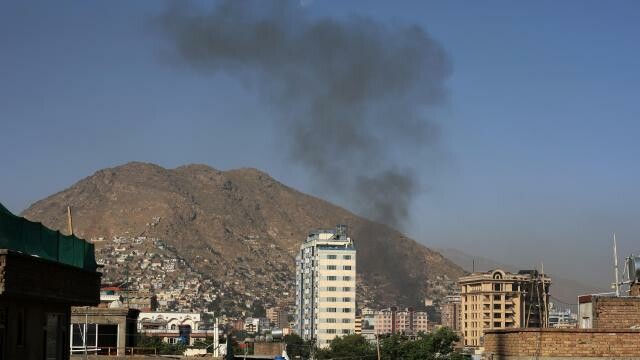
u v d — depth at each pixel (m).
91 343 62.00
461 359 135.25
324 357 176.12
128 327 63.81
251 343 88.38
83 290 39.00
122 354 62.09
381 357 146.62
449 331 147.12
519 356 26.41
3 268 30.41
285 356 68.69
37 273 33.34
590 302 30.39
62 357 39.94
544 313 43.06
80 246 39.97
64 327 40.31
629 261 33.97
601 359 26.14
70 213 45.69
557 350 26.20
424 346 144.12
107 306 74.44
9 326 33.62
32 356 36.00
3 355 33.00
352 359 165.75
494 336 27.84
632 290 33.59
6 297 33.03
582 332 26.27
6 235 32.53
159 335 191.25
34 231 34.97
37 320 36.62
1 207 33.03
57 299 35.56
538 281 43.25
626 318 30.02
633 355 26.14
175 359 60.31
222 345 79.94
